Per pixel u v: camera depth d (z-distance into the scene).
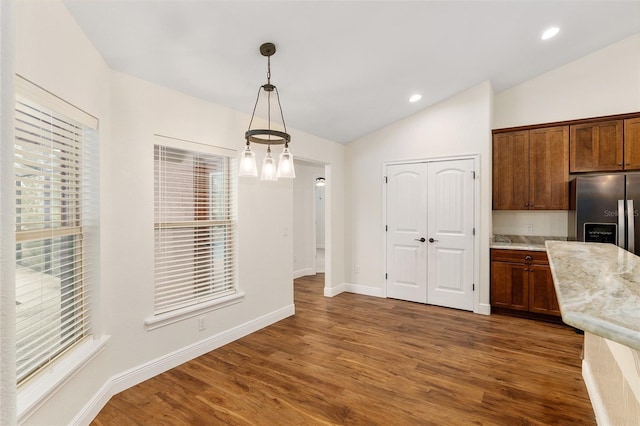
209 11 1.91
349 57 2.72
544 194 3.88
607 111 3.77
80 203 2.01
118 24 1.88
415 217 4.48
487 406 2.14
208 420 2.01
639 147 3.45
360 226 4.97
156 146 2.60
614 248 1.66
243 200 3.28
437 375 2.53
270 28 2.16
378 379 2.48
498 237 4.39
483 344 3.10
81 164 2.02
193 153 2.89
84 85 1.90
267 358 2.82
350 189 5.05
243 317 3.30
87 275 2.06
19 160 1.50
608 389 1.74
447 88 3.86
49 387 1.56
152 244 2.52
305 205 6.46
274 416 2.05
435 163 4.30
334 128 4.32
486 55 3.27
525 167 3.98
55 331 1.77
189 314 2.78
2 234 0.44
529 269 3.74
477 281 4.04
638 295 0.88
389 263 4.71
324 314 4.00
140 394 2.27
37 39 1.48
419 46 2.80
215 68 2.49
